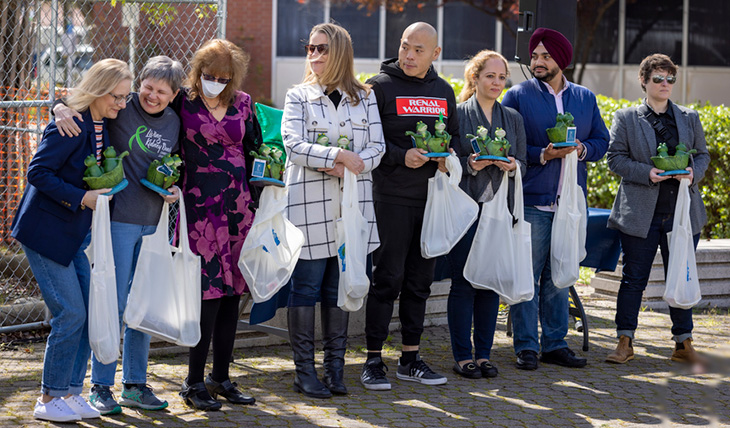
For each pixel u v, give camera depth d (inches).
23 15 296.2
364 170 176.1
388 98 187.3
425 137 183.2
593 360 217.3
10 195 290.8
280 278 170.2
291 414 167.6
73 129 149.9
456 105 199.6
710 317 267.9
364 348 225.0
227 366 174.4
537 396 184.7
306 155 173.5
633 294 214.8
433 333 243.4
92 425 157.5
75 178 151.9
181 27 307.1
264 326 208.7
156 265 160.4
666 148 209.0
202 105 163.5
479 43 663.8
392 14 663.1
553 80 212.1
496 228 195.3
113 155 154.0
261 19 674.8
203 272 163.3
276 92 677.9
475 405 177.3
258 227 168.1
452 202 188.5
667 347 231.1
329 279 183.8
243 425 160.1
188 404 171.3
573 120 204.2
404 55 187.0
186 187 164.7
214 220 163.8
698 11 647.1
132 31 272.8
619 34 661.9
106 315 151.0
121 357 201.6
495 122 200.1
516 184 197.6
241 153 168.6
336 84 180.2
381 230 187.9
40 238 149.6
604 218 226.8
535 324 209.2
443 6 660.1
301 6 670.5
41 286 153.0
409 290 194.4
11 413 162.1
